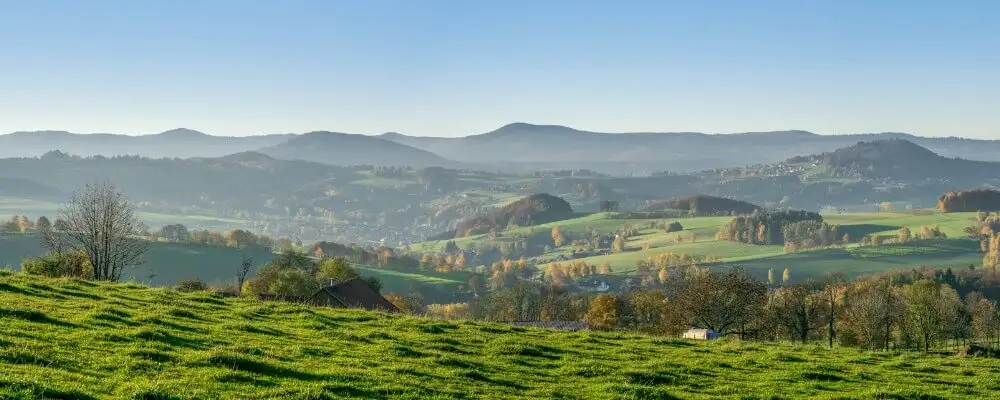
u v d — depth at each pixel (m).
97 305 34.09
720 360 38.94
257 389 23.05
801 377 35.62
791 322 93.44
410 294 177.00
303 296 84.06
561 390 29.14
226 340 30.69
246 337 31.98
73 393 19.81
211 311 38.22
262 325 35.44
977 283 187.62
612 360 37.03
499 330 43.44
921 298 103.62
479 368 31.70
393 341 35.34
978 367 42.72
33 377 20.53
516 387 29.03
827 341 106.19
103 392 20.80
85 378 21.73
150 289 42.69
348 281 86.56
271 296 80.81
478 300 164.50
